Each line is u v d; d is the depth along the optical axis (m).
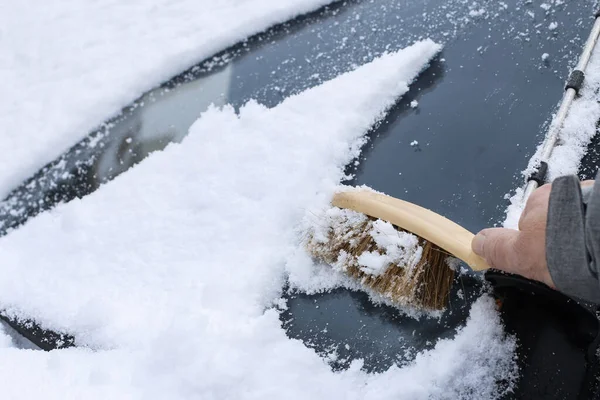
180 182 1.66
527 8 1.65
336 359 1.28
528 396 1.14
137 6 2.19
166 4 2.14
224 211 1.56
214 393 1.23
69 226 1.67
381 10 1.83
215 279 1.43
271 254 1.44
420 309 1.29
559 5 1.62
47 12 2.28
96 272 1.55
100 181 1.76
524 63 1.56
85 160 1.83
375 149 1.56
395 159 1.52
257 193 1.56
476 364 1.19
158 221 1.60
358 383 1.23
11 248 1.69
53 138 1.88
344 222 1.41
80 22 2.21
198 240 1.53
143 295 1.46
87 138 1.89
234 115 1.76
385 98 1.62
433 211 1.41
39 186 1.82
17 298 1.55
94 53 2.08
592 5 1.59
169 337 1.30
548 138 1.38
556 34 1.58
